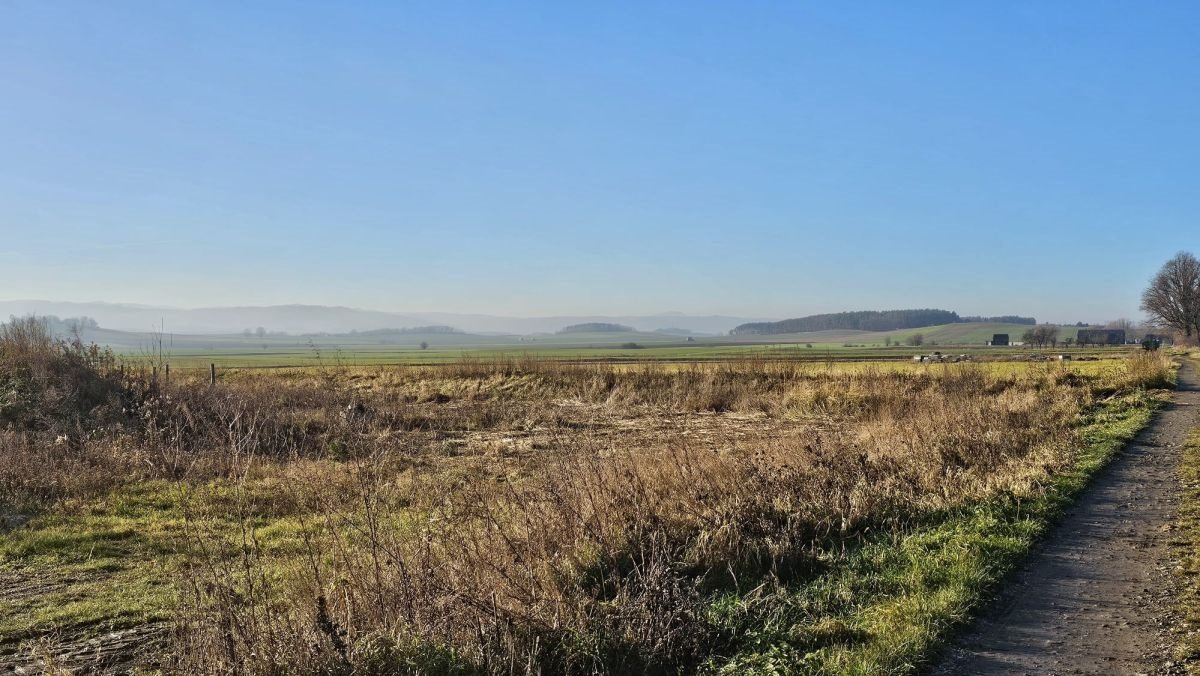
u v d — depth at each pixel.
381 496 9.37
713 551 7.57
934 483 10.65
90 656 6.39
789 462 10.75
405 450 16.11
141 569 8.97
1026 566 7.73
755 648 5.79
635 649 5.60
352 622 5.58
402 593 5.92
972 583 6.96
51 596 8.05
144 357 23.28
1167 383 32.06
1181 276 97.25
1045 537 8.79
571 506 7.93
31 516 11.36
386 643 5.28
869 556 7.86
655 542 7.22
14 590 8.30
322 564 7.83
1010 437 14.50
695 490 9.08
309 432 18.81
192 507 11.48
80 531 10.54
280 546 9.27
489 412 24.53
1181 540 8.54
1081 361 47.34
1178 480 12.12
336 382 34.72
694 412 27.20
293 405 23.94
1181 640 5.72
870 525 9.02
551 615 5.78
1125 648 5.62
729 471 9.84
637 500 8.30
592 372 33.56
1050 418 18.66
